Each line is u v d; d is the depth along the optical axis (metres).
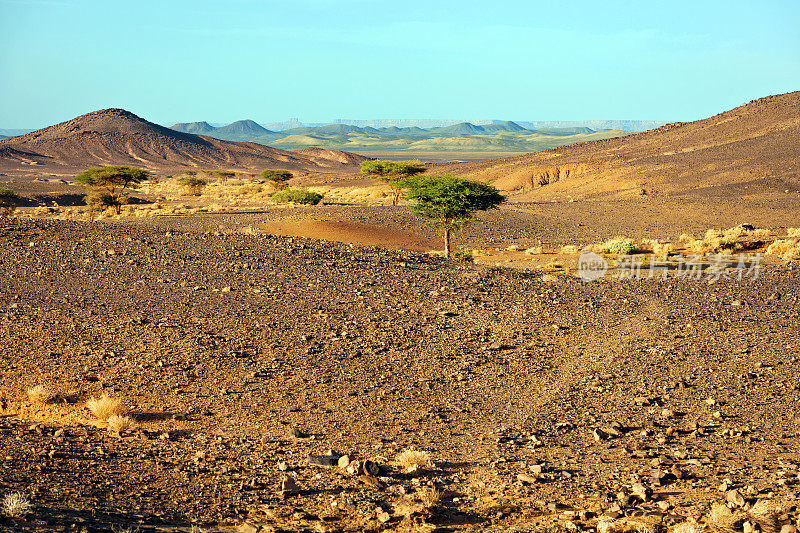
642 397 14.12
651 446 11.42
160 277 23.97
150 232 35.94
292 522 8.12
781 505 8.54
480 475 9.99
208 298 21.42
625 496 8.96
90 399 13.45
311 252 29.75
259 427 12.23
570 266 34.59
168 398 13.63
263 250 29.55
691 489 9.34
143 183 152.38
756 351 17.47
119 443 11.05
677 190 92.75
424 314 20.77
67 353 15.88
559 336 18.80
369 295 22.88
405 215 57.66
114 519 7.64
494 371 15.92
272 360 16.05
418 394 14.34
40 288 21.66
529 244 48.12
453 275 27.20
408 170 81.94
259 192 114.31
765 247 41.56
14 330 17.27
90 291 21.59
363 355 16.77
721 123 144.25
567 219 60.22
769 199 68.75
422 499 8.81
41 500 8.00
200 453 10.59
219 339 17.30
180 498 8.78
